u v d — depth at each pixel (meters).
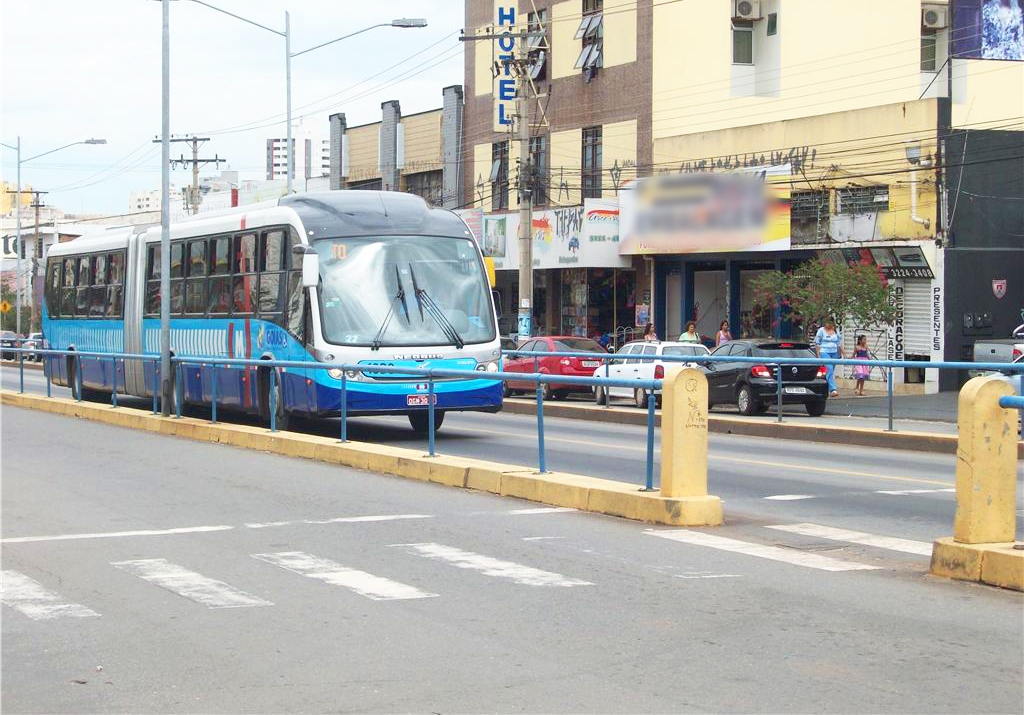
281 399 21.27
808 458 18.86
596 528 11.84
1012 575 8.93
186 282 25.39
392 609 8.64
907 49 45.88
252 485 15.14
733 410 31.30
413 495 14.19
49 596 9.18
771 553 10.53
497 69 50.06
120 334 28.41
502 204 53.31
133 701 6.66
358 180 63.97
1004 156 35.38
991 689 6.62
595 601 8.80
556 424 25.72
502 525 12.05
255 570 10.05
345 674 7.09
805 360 22.50
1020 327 32.94
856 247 36.31
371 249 20.81
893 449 20.72
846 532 11.62
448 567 10.07
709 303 43.34
